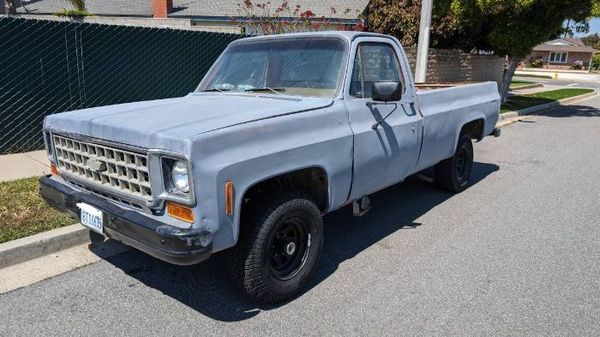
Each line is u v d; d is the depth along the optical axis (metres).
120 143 3.24
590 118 15.50
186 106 3.94
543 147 10.39
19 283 3.94
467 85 6.46
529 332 3.40
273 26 12.52
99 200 3.51
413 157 5.12
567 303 3.79
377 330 3.40
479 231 5.30
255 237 3.43
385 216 5.75
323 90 4.21
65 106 7.96
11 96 7.36
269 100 4.12
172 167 3.04
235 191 3.17
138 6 29.42
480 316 3.59
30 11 29.80
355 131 4.13
